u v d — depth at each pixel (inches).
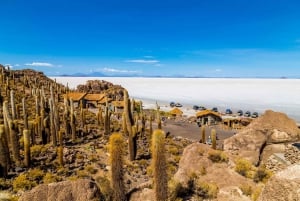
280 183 360.8
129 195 522.9
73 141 1428.4
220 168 664.4
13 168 1010.1
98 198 488.7
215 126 2738.7
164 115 3262.8
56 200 477.4
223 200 529.7
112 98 3964.1
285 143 914.7
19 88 2802.7
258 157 885.8
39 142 1365.7
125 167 1073.5
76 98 3221.0
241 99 7593.5
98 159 1183.6
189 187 556.4
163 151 483.2
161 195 484.7
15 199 687.1
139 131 1700.3
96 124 1925.4
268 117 970.7
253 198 521.3
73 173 1011.3
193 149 722.8
